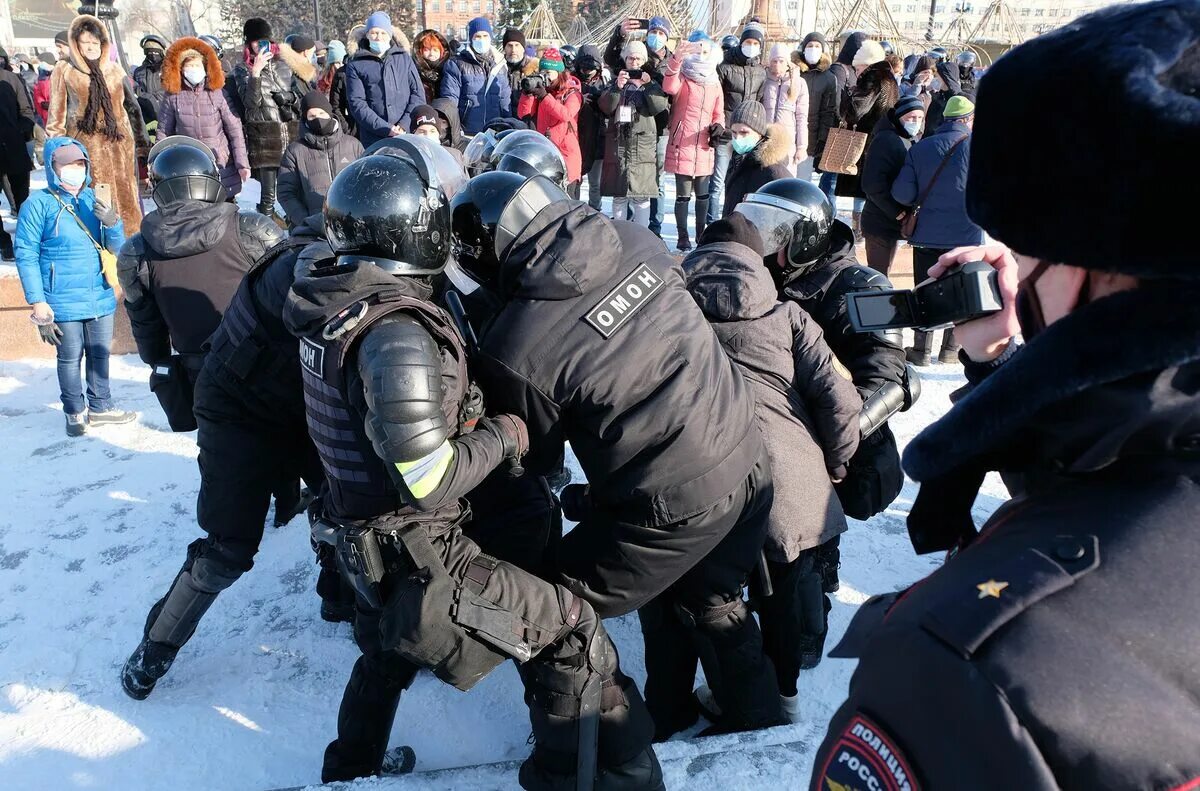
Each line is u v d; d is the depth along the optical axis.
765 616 2.47
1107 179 0.52
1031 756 0.52
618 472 1.81
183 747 2.52
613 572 1.87
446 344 1.72
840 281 2.87
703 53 7.30
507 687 2.83
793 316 2.51
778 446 2.35
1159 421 0.56
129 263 3.03
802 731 2.01
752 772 1.89
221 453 2.45
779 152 5.65
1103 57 0.53
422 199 1.76
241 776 2.42
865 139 7.20
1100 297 0.60
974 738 0.55
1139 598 0.55
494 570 1.79
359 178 1.75
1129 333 0.54
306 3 30.62
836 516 2.42
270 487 2.57
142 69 9.24
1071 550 0.59
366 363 1.60
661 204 8.33
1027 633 0.56
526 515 2.17
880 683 0.62
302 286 1.76
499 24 37.59
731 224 2.56
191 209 3.01
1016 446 0.67
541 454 1.92
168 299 3.02
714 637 2.23
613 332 1.76
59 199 4.38
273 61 7.70
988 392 0.63
